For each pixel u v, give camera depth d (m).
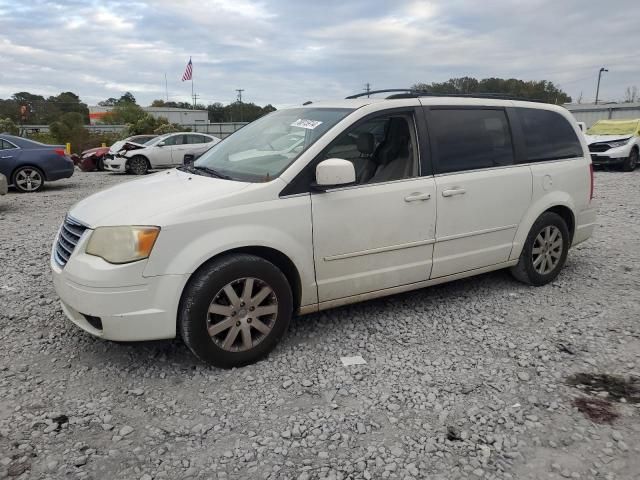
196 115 66.25
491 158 4.68
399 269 4.20
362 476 2.56
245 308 3.55
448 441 2.83
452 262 4.49
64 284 3.45
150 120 38.88
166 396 3.28
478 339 4.05
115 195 3.84
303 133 4.07
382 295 4.21
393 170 4.17
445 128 4.45
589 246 6.82
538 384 3.40
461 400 3.21
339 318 4.45
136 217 3.33
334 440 2.84
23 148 13.17
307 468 2.62
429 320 4.41
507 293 5.05
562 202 5.15
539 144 5.09
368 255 4.03
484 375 3.51
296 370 3.58
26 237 7.65
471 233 4.55
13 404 3.18
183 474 2.58
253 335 3.66
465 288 5.18
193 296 3.36
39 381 3.45
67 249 3.58
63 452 2.74
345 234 3.88
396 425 2.97
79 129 37.19
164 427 2.96
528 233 4.97
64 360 3.74
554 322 4.37
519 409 3.12
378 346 3.94
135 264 3.24
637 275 5.58
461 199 4.42
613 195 11.34
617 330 4.20
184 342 3.62
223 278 3.42
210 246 3.37
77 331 4.20
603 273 5.66
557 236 5.22
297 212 3.67
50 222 8.97
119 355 3.80
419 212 4.20
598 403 3.18
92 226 3.41
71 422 3.00
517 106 5.00
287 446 2.79
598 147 16.77
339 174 3.59
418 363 3.68
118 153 18.84
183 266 3.31
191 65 34.88
